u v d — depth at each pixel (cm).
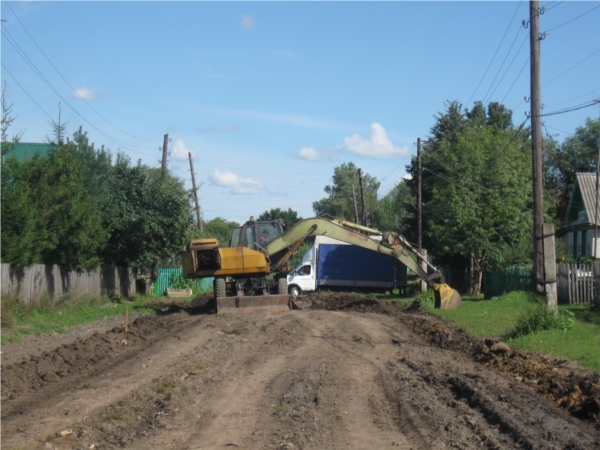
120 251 3362
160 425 905
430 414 968
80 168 2842
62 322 2175
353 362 1456
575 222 4350
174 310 2981
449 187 3716
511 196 3750
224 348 1638
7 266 2116
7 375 1215
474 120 6469
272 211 9556
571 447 778
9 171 2338
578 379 1145
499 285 3394
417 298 3161
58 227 2469
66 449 793
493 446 796
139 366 1379
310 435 859
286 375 1284
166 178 3422
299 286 4406
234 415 969
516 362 1348
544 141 6719
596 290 2305
